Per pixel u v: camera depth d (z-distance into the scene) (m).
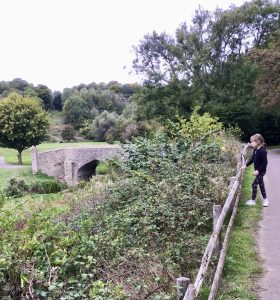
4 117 45.47
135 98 40.72
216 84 39.00
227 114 34.81
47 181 24.20
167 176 8.61
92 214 8.70
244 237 6.48
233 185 7.44
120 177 10.90
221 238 5.83
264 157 8.13
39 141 47.59
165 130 14.33
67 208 10.63
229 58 39.12
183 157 9.82
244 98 36.12
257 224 7.17
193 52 38.88
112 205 8.91
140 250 5.72
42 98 99.50
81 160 32.91
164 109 38.19
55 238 5.72
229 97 37.19
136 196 8.62
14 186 21.14
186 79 38.75
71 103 83.06
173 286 4.49
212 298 4.24
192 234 6.39
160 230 6.79
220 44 39.22
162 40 39.44
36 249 5.20
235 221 7.26
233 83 38.12
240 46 39.38
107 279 4.99
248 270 5.27
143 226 6.77
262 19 39.19
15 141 46.00
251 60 32.22
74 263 5.07
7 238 5.45
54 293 4.59
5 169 37.59
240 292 4.68
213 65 39.22
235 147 13.48
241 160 10.84
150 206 7.41
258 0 39.69
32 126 46.31
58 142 67.00
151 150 10.45
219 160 10.43
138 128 32.09
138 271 5.08
